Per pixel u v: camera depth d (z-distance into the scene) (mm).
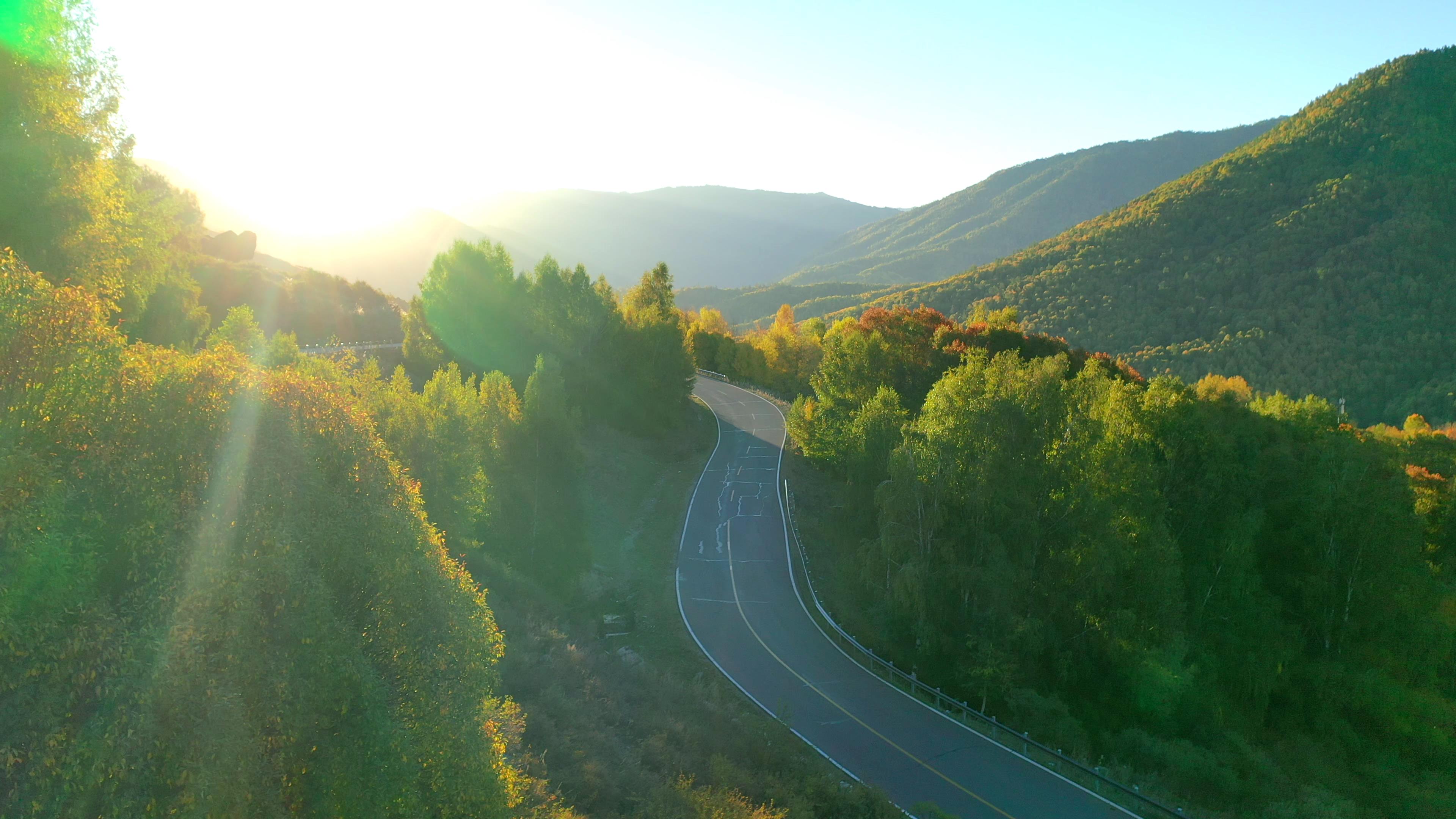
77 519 8289
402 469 21391
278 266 95312
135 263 21891
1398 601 38438
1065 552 32625
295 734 8664
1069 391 34188
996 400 34031
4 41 17000
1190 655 33562
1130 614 31281
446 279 56875
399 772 9180
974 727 25969
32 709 7492
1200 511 38938
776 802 17359
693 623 33969
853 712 26641
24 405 8586
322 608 9062
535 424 35250
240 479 9172
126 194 20812
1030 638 29672
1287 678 36875
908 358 66375
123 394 9188
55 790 7543
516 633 22531
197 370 9688
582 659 22609
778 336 100875
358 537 10031
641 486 53000
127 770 7652
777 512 49469
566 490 35938
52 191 17578
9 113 17156
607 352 62219
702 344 113625
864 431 44875
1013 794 21734
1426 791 32656
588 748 16891
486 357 57156
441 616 10516
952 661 30875
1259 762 29562
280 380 10414
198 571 8508
